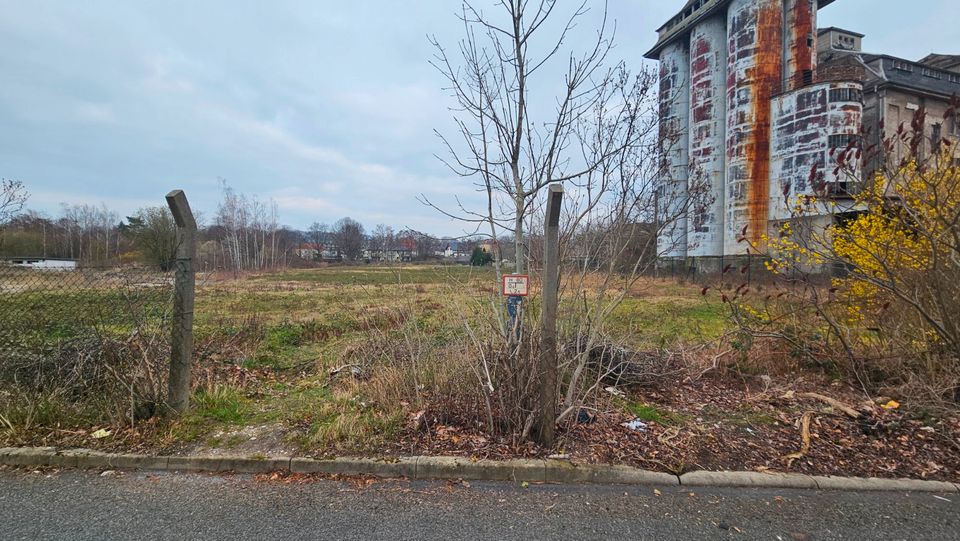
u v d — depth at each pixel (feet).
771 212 92.32
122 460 11.35
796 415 14.47
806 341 18.66
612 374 16.94
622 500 10.00
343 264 166.30
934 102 99.19
